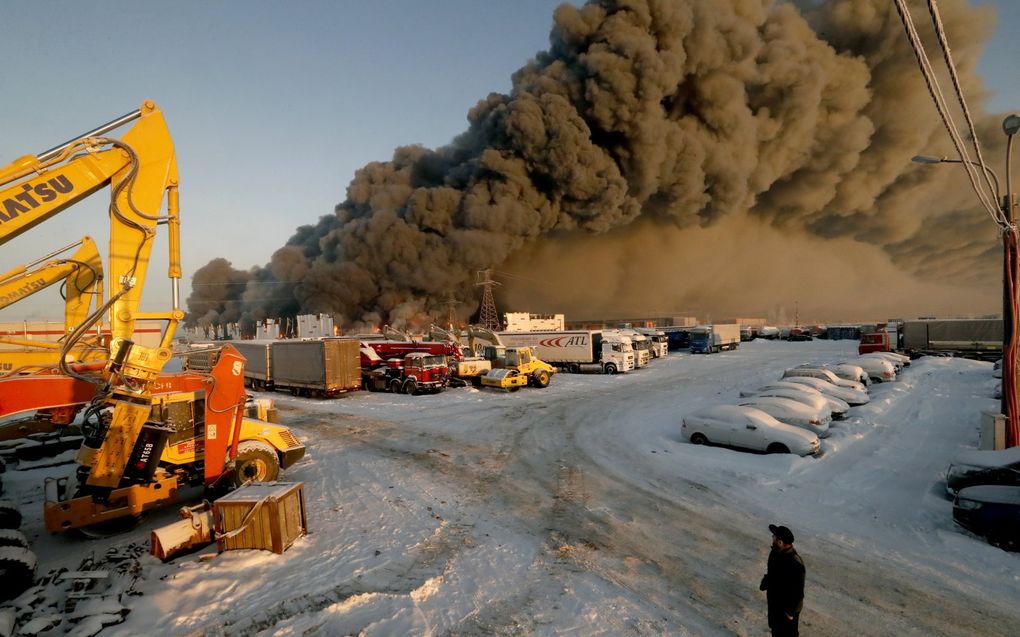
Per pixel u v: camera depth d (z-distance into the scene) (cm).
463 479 1155
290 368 2781
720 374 3148
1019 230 1098
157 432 895
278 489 805
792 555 488
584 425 1730
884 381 2442
